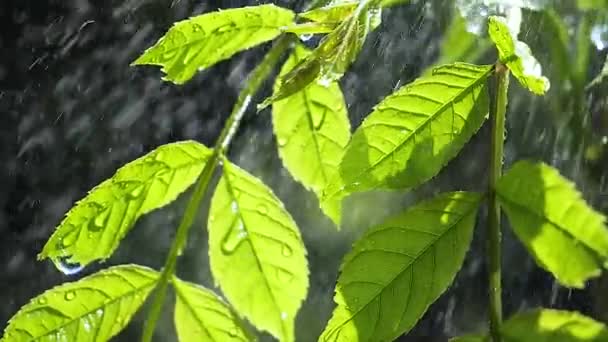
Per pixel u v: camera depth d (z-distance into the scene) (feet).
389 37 2.62
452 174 2.52
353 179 1.54
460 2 1.94
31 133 4.16
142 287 1.57
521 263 2.70
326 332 1.50
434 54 2.56
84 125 4.17
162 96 4.00
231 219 1.60
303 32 1.63
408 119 1.55
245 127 3.37
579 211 1.45
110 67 4.05
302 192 3.19
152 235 3.61
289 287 1.59
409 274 1.51
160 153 1.60
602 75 1.98
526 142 2.15
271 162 3.32
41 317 1.54
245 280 1.59
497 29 1.56
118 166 4.12
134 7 3.95
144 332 1.56
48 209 4.21
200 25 1.64
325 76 1.58
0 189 4.17
